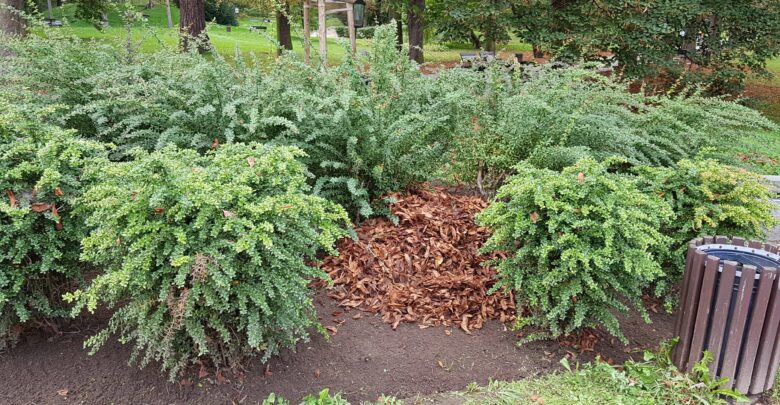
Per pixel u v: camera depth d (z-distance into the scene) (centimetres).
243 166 309
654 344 369
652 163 570
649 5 974
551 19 1023
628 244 335
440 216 463
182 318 263
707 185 405
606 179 325
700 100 619
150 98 459
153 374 306
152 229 267
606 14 1038
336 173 480
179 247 265
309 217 306
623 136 491
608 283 341
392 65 505
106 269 291
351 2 1065
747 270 282
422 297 388
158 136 478
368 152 464
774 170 718
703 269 301
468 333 361
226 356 300
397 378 318
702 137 558
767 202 400
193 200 270
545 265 337
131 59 589
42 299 313
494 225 365
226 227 264
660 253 396
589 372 322
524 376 325
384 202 472
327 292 395
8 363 312
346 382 313
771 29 1089
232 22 2775
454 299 388
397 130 459
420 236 439
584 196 326
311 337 348
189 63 563
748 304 287
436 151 491
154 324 271
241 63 538
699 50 1169
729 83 1189
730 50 1123
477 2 1049
